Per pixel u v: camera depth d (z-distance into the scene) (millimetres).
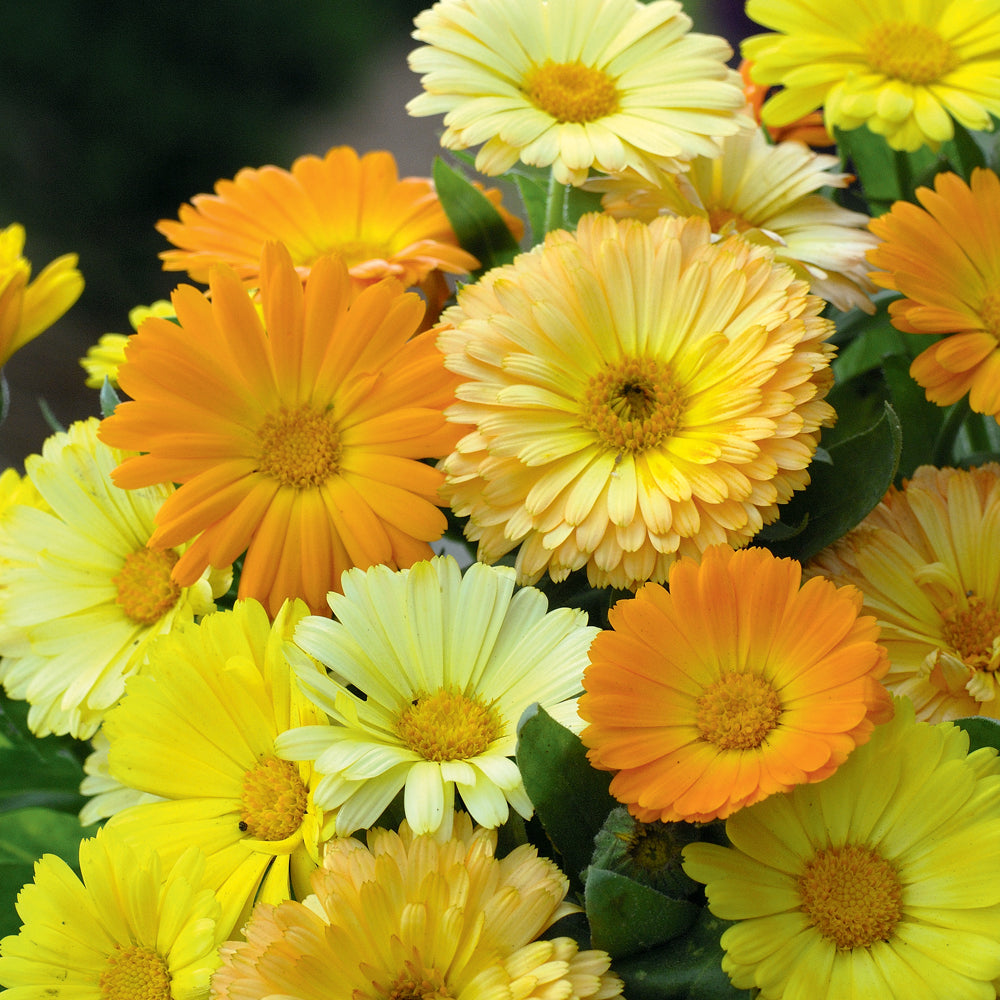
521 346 604
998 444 676
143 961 581
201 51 2137
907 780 568
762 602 571
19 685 629
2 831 666
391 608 589
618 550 591
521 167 673
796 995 558
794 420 590
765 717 567
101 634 629
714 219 657
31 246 1996
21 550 633
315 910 564
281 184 675
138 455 631
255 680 586
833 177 661
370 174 676
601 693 566
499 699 587
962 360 619
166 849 586
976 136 708
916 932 563
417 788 568
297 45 2223
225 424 606
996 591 615
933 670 602
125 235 2090
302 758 566
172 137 2094
